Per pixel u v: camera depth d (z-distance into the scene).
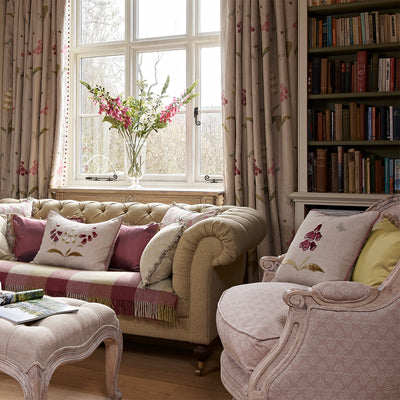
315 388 1.68
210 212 2.93
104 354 2.96
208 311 2.62
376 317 1.70
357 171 3.36
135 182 4.05
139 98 4.33
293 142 3.66
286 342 1.70
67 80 4.36
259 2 3.63
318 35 3.47
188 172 4.16
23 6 4.34
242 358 1.79
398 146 3.44
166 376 2.62
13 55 4.39
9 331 1.87
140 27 4.35
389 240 2.02
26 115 4.32
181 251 2.65
